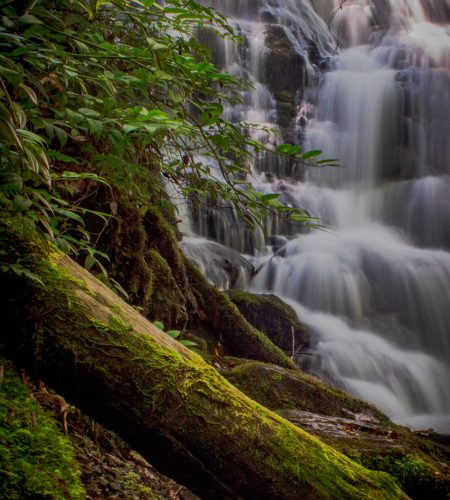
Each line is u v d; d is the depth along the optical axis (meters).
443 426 7.08
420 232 12.87
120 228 4.00
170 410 1.92
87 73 2.32
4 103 1.76
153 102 2.67
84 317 1.93
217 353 5.24
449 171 14.15
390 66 15.84
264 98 13.67
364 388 7.47
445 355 9.52
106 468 2.47
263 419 2.05
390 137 14.00
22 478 1.75
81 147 2.90
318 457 2.08
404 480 3.53
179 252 5.37
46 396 2.49
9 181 1.71
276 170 12.59
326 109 14.33
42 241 2.01
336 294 9.59
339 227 12.36
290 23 15.86
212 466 1.94
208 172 2.82
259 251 10.09
